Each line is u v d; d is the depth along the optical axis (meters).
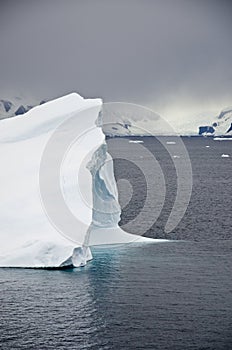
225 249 102.38
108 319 69.12
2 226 92.50
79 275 84.75
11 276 83.75
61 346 62.91
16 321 68.75
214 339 64.19
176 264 91.12
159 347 62.53
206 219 136.88
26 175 99.12
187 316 69.88
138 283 81.44
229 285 80.69
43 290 78.12
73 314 70.56
